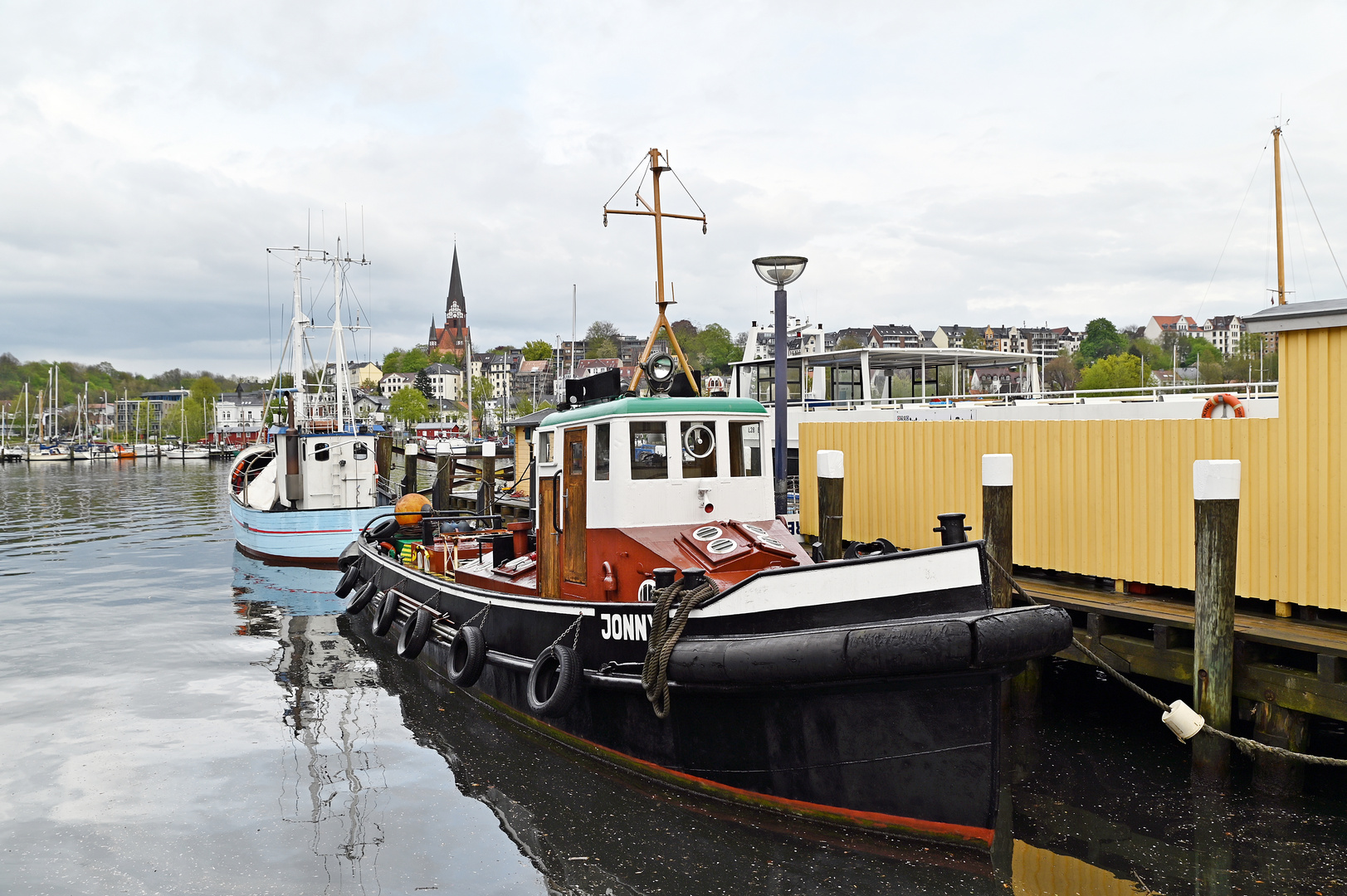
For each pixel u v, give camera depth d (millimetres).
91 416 181500
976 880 6797
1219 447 9555
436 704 11656
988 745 6863
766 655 7340
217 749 10047
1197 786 8344
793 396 22141
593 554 9523
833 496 11867
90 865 7371
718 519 9445
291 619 17203
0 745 10195
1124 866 7031
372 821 8164
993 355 20359
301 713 11359
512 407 114625
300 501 24875
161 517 36312
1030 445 11500
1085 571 10867
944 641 6668
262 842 7762
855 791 7383
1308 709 7875
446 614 12328
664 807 8148
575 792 8555
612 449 9203
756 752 7781
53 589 20266
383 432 36188
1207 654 8195
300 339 28578
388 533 17297
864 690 7176
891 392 21531
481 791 8727
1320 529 8797
